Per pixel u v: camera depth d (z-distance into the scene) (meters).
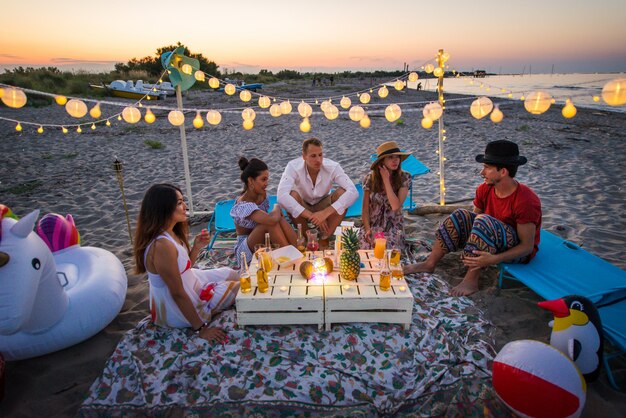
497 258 3.18
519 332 2.98
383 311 2.88
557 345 2.43
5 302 2.21
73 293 2.95
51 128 13.42
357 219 5.33
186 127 14.36
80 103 2.96
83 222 5.54
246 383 2.48
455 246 3.65
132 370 2.64
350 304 2.81
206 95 25.08
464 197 6.28
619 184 6.71
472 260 3.26
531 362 2.08
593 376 2.39
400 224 4.16
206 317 2.98
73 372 2.72
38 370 2.74
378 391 2.43
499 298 3.37
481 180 7.25
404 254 4.16
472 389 2.43
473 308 3.20
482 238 3.25
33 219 2.36
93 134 12.66
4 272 2.23
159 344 2.83
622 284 2.94
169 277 2.70
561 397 2.01
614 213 5.38
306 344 2.79
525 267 3.27
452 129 13.21
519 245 3.20
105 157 9.57
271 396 2.40
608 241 4.50
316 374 2.53
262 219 3.46
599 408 2.29
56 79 23.84
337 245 3.26
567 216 5.31
